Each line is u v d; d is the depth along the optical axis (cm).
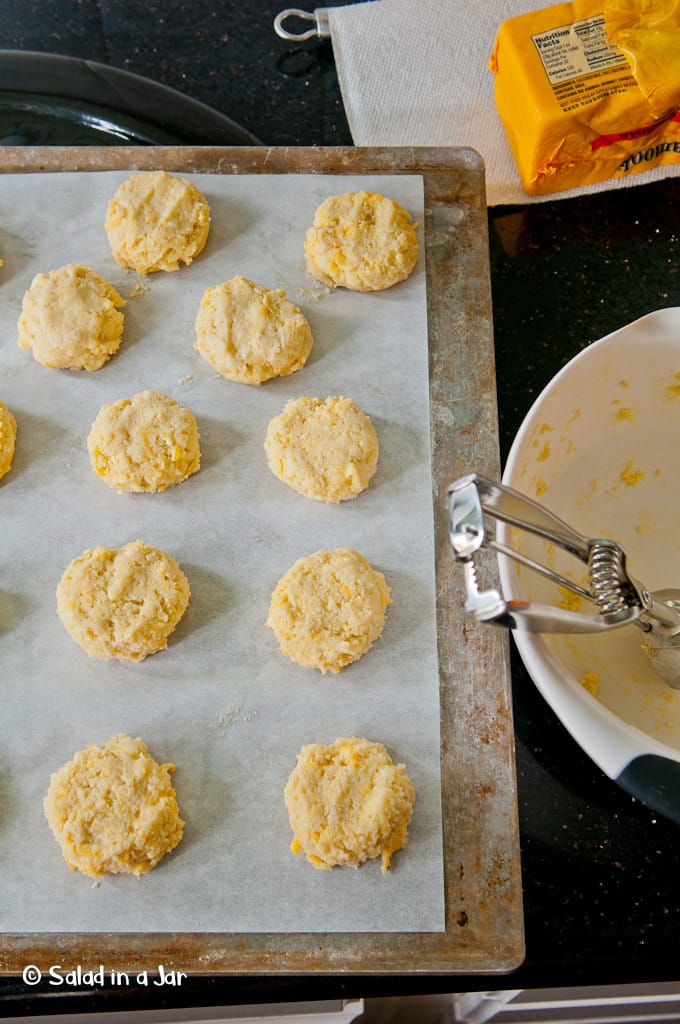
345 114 64
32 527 55
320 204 59
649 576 57
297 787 51
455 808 51
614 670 54
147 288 59
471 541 40
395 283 58
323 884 50
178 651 54
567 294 61
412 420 57
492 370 57
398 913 50
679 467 57
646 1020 64
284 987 51
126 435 55
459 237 59
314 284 59
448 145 63
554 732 55
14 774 52
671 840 53
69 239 59
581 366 51
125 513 55
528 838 53
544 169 60
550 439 53
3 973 49
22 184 59
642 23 58
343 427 55
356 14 65
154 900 50
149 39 65
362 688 53
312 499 56
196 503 56
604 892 52
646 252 62
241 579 55
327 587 53
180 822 51
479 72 64
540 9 62
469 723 53
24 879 50
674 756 46
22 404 57
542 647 47
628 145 60
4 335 58
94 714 53
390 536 55
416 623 54
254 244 59
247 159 60
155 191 58
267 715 53
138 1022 56
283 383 57
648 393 54
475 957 49
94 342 57
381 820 50
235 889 50
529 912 52
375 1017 64
